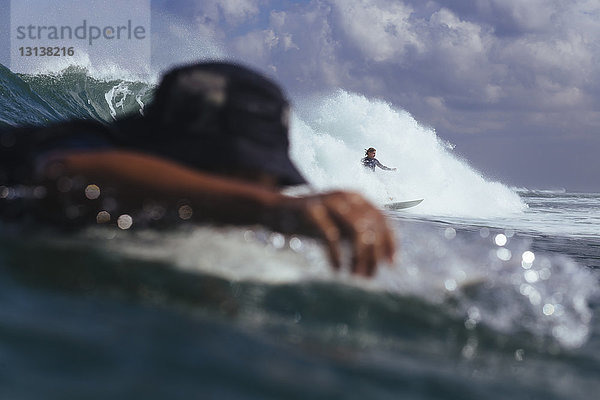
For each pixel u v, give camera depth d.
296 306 1.48
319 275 1.65
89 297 1.39
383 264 1.59
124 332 1.18
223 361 1.10
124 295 1.43
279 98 1.75
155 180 1.54
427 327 1.50
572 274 1.99
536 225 11.30
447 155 18.61
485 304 1.67
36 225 1.70
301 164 17.27
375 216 1.45
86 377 0.96
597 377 1.35
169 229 1.64
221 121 1.66
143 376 0.99
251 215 1.52
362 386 1.09
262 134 1.69
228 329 1.30
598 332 1.67
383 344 1.37
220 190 1.51
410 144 18.45
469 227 9.36
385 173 17.84
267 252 1.65
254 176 1.65
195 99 1.66
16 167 1.73
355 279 1.63
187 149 1.63
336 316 1.48
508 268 1.91
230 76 1.69
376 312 1.51
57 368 0.98
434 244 1.88
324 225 1.42
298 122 17.78
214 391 0.97
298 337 1.33
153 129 1.73
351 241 1.41
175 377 1.00
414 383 1.15
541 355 1.46
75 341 1.10
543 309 1.72
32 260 1.54
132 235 1.66
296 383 1.05
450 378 1.22
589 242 7.54
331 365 1.18
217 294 1.49
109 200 1.56
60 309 1.28
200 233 1.64
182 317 1.34
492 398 1.13
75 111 18.30
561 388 1.25
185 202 1.53
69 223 1.64
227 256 1.63
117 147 1.77
